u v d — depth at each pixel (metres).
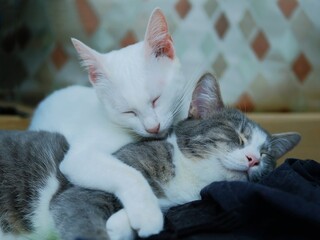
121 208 0.38
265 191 0.33
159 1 0.69
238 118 0.46
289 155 0.62
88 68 0.47
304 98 0.70
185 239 0.33
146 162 0.41
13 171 0.42
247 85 0.70
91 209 0.37
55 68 0.70
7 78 0.69
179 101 0.48
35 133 0.46
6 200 0.41
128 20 0.69
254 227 0.34
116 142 0.44
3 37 0.68
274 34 0.70
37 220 0.42
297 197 0.33
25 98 0.69
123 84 0.44
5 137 0.44
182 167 0.42
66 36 0.69
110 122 0.46
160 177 0.41
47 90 0.69
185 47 0.69
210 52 0.69
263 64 0.70
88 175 0.39
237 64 0.70
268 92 0.70
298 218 0.32
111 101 0.45
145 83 0.44
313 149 0.63
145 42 0.46
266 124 0.63
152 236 0.34
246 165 0.41
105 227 0.35
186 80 0.54
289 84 0.70
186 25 0.69
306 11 0.70
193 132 0.44
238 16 0.70
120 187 0.37
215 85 0.47
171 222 0.35
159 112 0.45
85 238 0.31
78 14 0.69
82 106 0.49
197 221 0.34
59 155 0.44
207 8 0.69
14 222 0.42
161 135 0.45
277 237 0.33
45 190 0.42
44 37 0.69
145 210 0.35
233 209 0.34
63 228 0.37
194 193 0.42
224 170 0.42
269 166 0.44
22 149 0.44
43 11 0.69
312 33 0.70
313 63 0.70
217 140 0.42
